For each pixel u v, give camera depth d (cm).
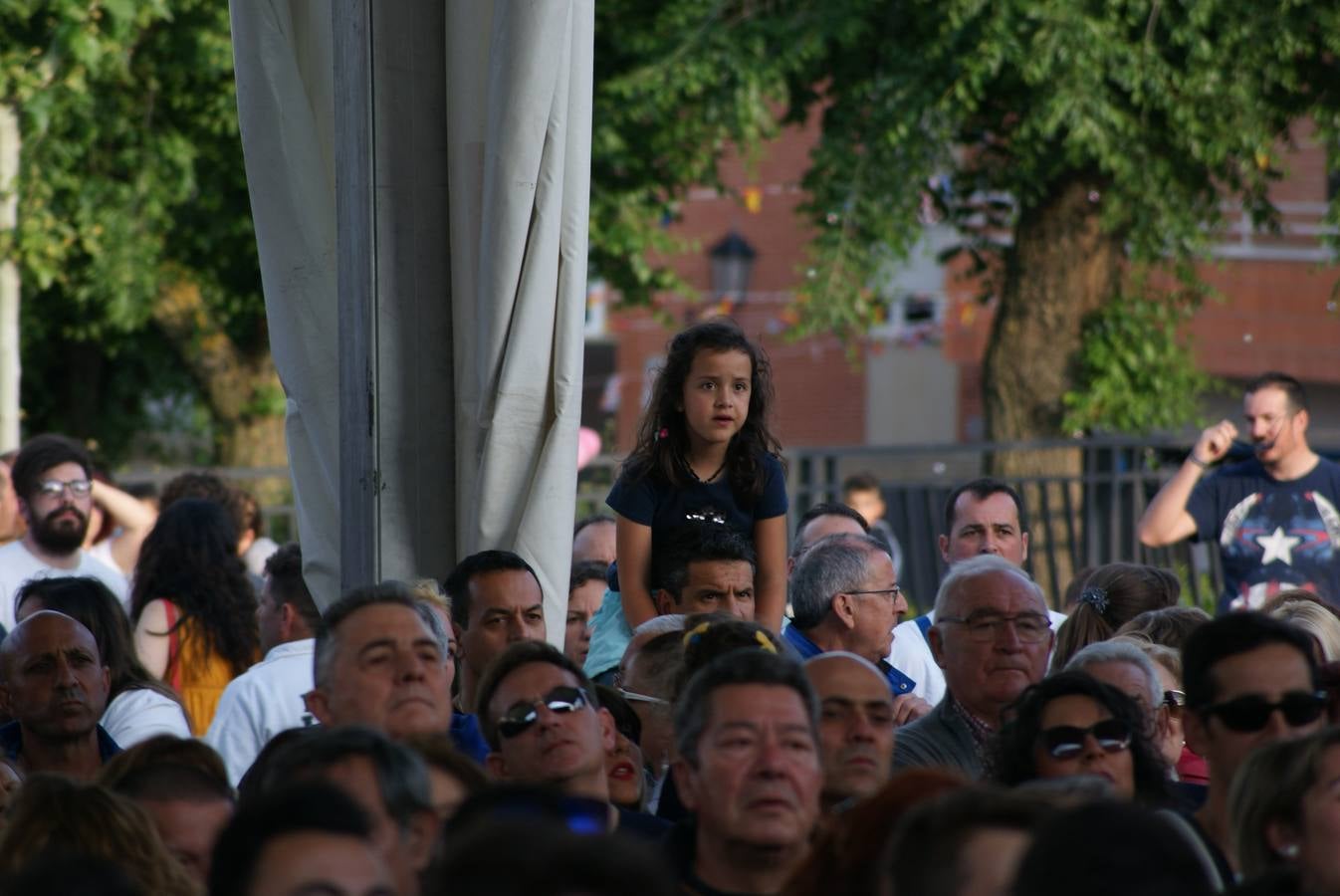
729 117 4606
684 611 1833
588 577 2295
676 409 1869
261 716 1888
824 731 1391
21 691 1797
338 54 1617
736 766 1183
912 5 4509
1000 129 4716
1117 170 4397
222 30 4719
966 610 1706
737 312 9269
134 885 851
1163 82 4303
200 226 5241
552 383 1634
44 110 4147
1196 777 1817
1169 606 2181
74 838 1165
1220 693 1388
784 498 1905
